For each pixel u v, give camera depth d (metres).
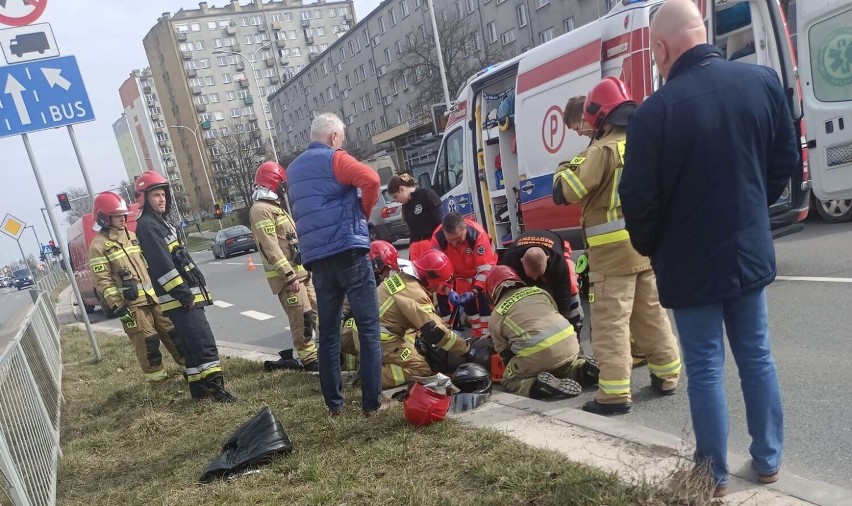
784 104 2.51
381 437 3.83
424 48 38.72
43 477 3.83
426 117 39.03
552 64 6.74
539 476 2.94
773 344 4.80
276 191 5.99
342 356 5.70
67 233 19.17
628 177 2.49
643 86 5.82
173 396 5.71
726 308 2.59
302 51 95.75
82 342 10.46
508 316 4.63
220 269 23.44
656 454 3.06
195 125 90.62
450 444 3.53
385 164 23.22
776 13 6.52
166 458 4.22
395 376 4.91
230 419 4.76
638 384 4.46
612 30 6.07
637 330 4.18
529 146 7.18
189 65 90.12
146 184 5.27
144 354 6.20
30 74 7.50
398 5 48.97
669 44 2.49
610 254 3.86
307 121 71.44
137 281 6.17
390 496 3.04
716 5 6.43
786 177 2.62
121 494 3.75
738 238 2.41
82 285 16.88
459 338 4.87
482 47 39.34
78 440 4.90
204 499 3.40
